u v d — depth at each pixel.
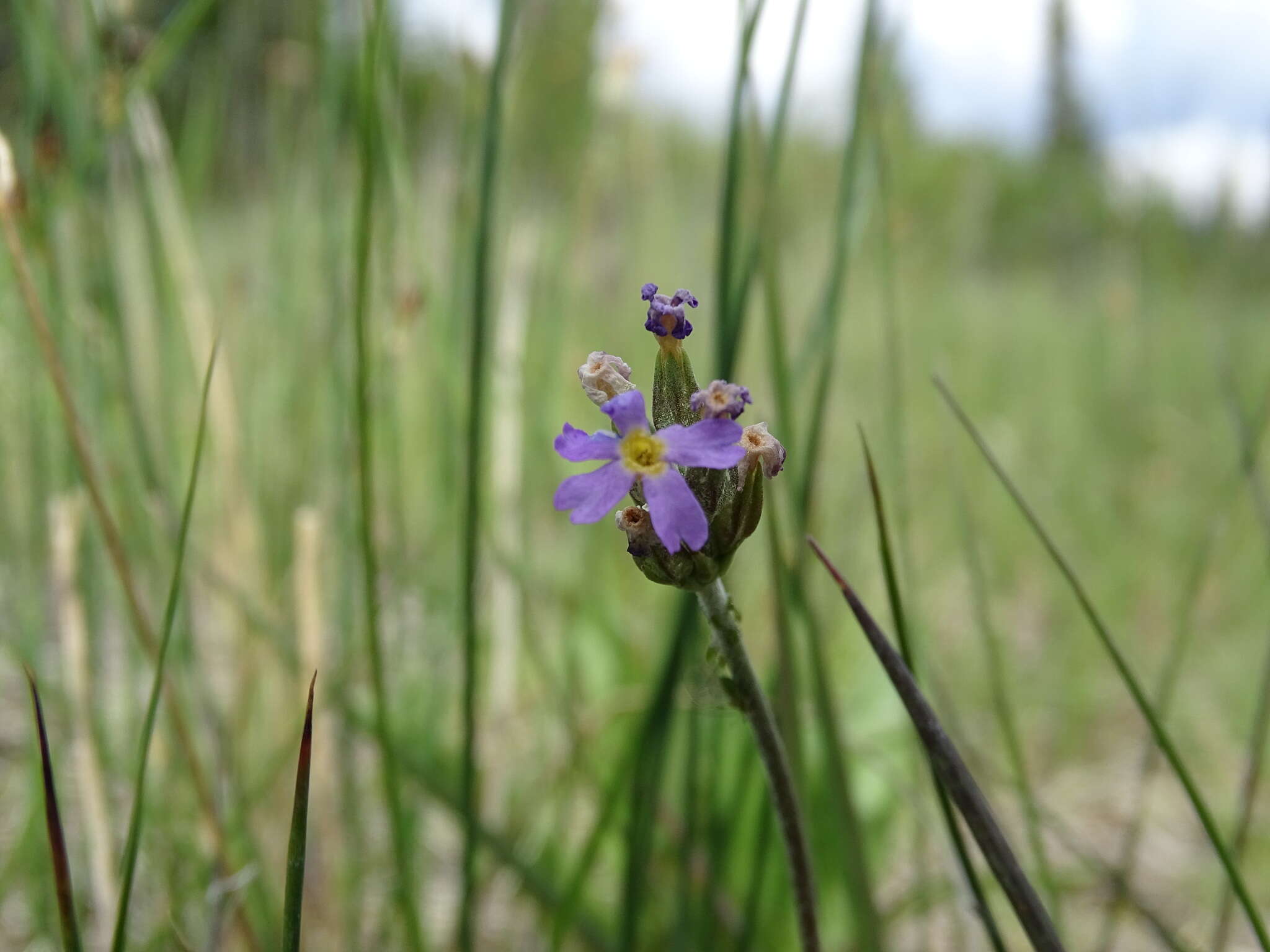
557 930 0.09
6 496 0.12
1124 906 0.09
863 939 0.07
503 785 0.13
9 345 0.12
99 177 0.10
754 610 0.15
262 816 0.12
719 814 0.09
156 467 0.11
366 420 0.07
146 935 0.10
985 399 0.29
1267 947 0.06
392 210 0.11
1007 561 0.22
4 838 0.12
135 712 0.11
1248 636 0.19
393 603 0.12
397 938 0.10
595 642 0.14
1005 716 0.09
